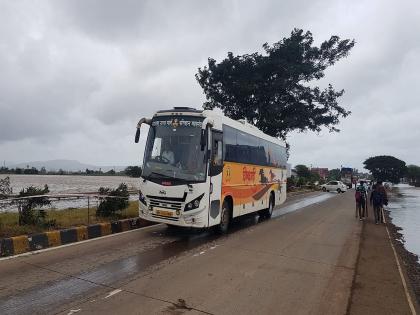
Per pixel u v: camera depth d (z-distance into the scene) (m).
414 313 6.20
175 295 6.29
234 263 8.59
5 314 5.21
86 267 7.64
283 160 20.66
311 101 35.03
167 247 9.94
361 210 21.66
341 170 77.69
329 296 6.77
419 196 64.25
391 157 136.25
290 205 26.55
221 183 11.82
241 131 13.80
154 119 11.62
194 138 10.94
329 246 11.38
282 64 32.50
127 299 5.97
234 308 5.89
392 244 13.01
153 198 10.90
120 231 11.99
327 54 34.38
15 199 10.15
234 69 33.94
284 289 6.96
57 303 5.68
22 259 8.04
